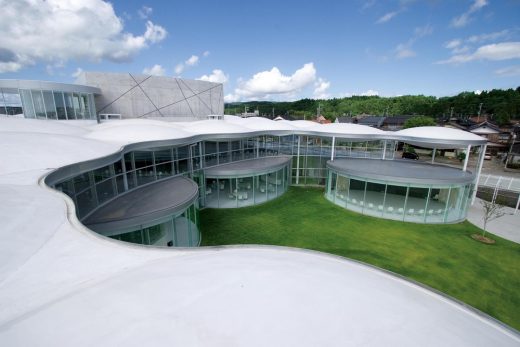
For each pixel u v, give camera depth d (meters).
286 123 31.88
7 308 3.40
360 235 15.21
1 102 20.39
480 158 20.69
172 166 16.69
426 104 98.19
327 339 2.66
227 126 23.11
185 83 33.59
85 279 4.11
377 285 4.07
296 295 3.37
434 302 3.99
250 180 21.69
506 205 21.05
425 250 13.71
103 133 15.73
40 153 9.61
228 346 2.48
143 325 2.73
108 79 28.78
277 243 14.13
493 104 80.62
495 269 12.14
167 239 11.72
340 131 25.03
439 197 19.98
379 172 19.19
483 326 3.63
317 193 23.28
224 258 4.64
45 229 5.36
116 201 12.14
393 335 2.85
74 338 2.59
